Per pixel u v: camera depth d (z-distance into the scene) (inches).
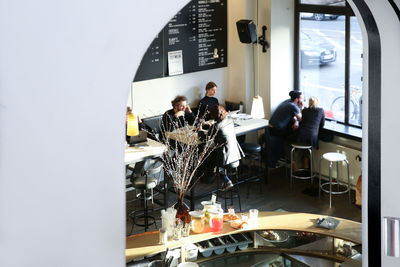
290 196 292.0
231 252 176.4
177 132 271.7
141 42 66.2
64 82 60.4
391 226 100.5
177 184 182.7
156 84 304.7
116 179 66.6
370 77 127.8
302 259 172.9
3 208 58.1
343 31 290.8
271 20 306.8
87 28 61.4
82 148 62.9
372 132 130.4
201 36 315.3
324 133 298.7
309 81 315.6
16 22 56.2
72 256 63.9
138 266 163.0
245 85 324.5
